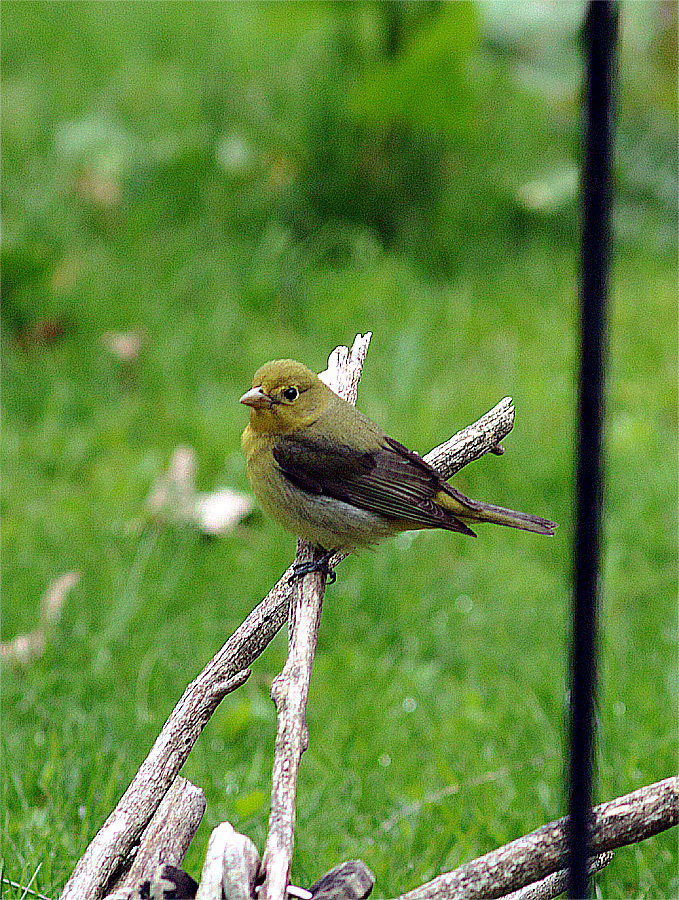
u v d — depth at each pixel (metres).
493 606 10.00
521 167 15.73
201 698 5.03
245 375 12.77
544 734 8.32
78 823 6.83
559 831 4.51
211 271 13.84
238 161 15.05
